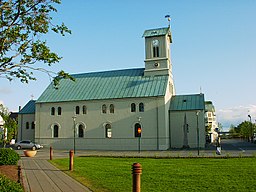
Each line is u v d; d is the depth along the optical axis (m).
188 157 28.00
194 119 49.31
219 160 24.86
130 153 39.12
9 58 11.73
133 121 48.50
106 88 53.12
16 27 11.55
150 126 47.47
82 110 52.28
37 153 41.78
